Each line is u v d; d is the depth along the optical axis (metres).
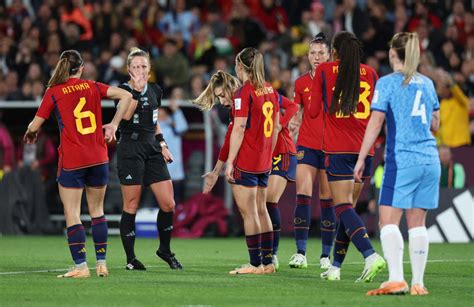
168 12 80.12
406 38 28.36
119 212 65.62
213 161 65.94
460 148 59.12
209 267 38.72
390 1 77.81
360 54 32.34
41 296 28.17
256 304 26.42
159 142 37.41
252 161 34.34
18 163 66.81
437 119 29.06
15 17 78.06
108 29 75.06
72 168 33.12
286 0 77.62
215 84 36.00
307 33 71.88
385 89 28.25
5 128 66.06
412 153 28.06
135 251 48.81
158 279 32.97
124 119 36.31
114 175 66.31
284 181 38.28
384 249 28.53
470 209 56.22
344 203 32.19
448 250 49.31
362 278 32.09
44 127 68.06
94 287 30.38
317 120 37.81
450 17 76.00
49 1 76.69
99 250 34.22
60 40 73.44
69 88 33.12
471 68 69.56
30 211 65.25
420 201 28.41
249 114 34.12
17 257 44.31
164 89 67.69
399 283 28.52
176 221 63.28
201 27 77.12
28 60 72.88
